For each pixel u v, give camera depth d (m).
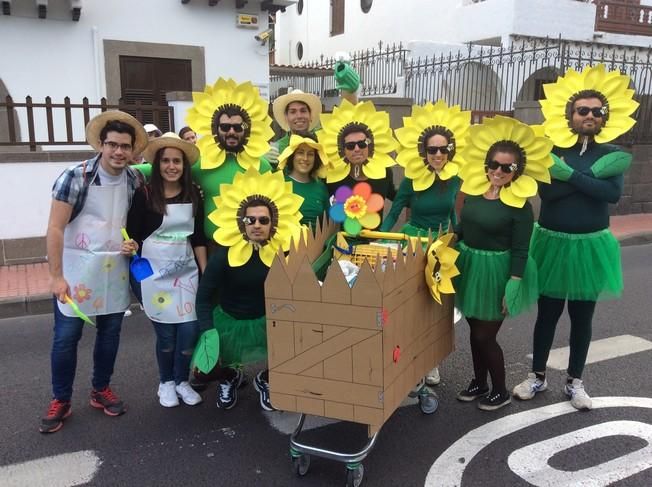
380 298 2.57
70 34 8.92
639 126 10.26
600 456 3.12
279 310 2.78
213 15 9.90
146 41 9.48
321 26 17.88
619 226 9.38
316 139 3.79
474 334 3.51
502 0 11.67
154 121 7.39
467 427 3.46
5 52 8.55
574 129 3.42
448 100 11.27
